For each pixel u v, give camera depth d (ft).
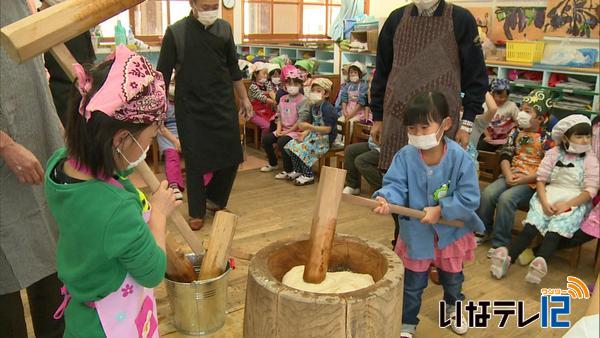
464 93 7.76
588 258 9.75
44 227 5.27
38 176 4.91
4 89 4.81
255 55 21.72
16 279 5.09
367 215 11.61
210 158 10.55
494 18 15.26
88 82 3.54
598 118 9.53
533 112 10.30
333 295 4.49
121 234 3.65
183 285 6.15
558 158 9.43
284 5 23.52
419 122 5.89
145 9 19.17
